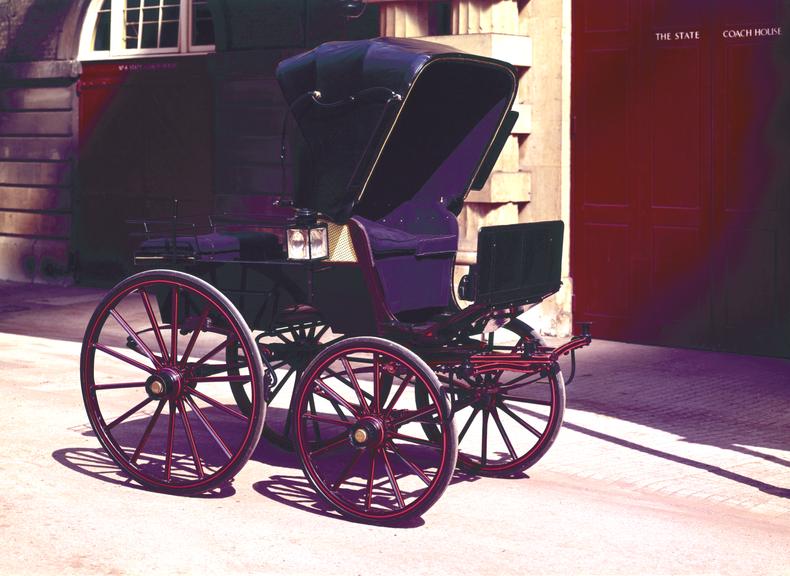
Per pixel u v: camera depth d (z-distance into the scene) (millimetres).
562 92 11336
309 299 6379
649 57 10930
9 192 16000
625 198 11172
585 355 10672
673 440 7820
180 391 6328
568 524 5957
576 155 11414
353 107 6133
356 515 5926
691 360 10445
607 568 5320
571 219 11492
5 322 12648
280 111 13562
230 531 5730
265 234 7199
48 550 5379
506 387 6766
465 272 11375
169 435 6355
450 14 11562
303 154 6305
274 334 6879
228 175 14141
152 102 14719
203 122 14320
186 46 14484
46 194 15703
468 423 6914
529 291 6430
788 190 10297
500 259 6098
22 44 15727
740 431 8094
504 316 6391
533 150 11539
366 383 9461
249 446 6133
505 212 11367
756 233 10500
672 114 10852
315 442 6965
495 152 7074
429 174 7121
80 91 15305
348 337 6371
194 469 6836
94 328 6535
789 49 10219
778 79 10289
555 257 6664
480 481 6766
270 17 13516
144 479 6395
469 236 11367
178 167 14578
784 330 10438
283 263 6348
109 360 10438
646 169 11031
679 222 10891
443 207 6977
